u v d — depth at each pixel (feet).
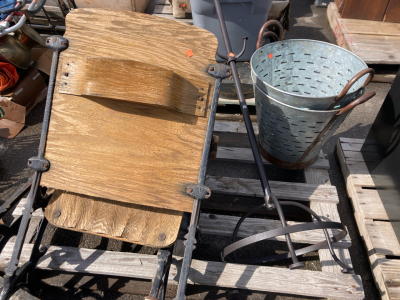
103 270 4.79
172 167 3.72
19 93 7.65
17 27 6.46
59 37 3.78
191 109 3.68
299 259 5.44
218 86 3.71
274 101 4.90
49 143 3.82
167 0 10.02
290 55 6.15
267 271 4.81
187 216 4.77
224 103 7.56
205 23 7.07
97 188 3.75
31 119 7.89
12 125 7.50
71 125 3.80
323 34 10.37
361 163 6.47
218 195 6.25
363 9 9.61
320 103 4.66
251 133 4.98
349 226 5.96
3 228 4.66
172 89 3.50
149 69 3.39
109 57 3.42
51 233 5.60
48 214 3.92
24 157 7.06
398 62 8.39
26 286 4.53
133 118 3.74
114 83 3.43
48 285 5.05
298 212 5.95
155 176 3.72
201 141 3.72
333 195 5.85
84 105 3.77
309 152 5.77
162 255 3.89
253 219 5.65
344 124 7.80
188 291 5.00
